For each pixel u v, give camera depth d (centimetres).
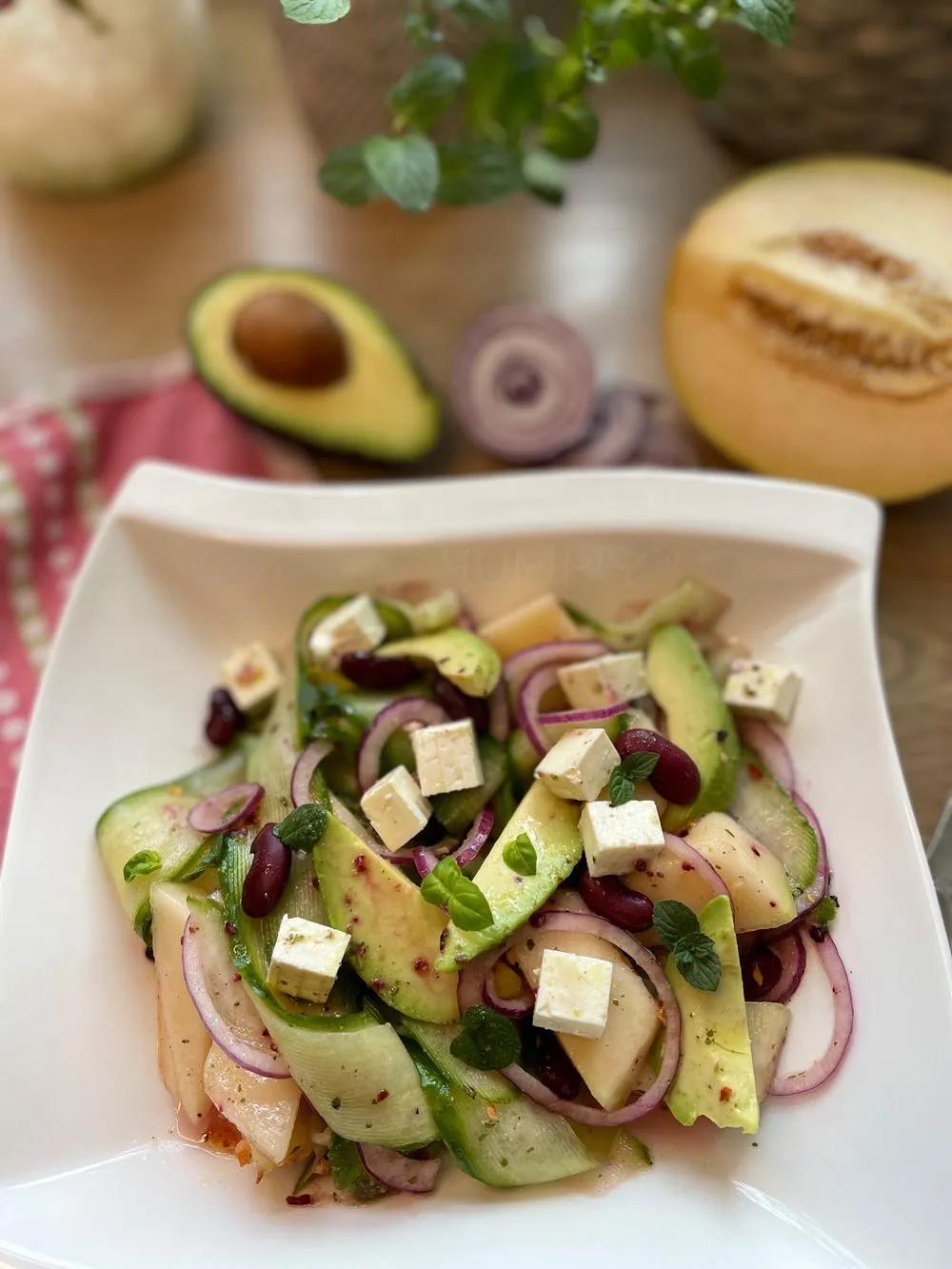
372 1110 28
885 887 30
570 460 42
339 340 41
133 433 43
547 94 36
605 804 30
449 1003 29
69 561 42
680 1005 29
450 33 41
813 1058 29
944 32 38
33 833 32
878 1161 28
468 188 37
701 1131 29
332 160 35
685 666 34
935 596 39
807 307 39
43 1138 29
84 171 47
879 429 38
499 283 46
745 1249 27
